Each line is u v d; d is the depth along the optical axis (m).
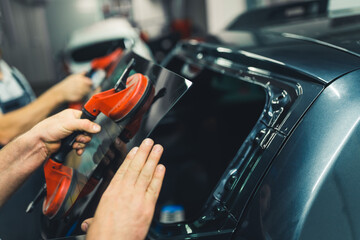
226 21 4.96
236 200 0.71
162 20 9.02
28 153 0.76
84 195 0.76
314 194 0.63
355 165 0.66
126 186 0.64
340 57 0.79
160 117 0.70
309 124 0.69
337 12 1.22
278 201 0.65
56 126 0.72
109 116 0.70
